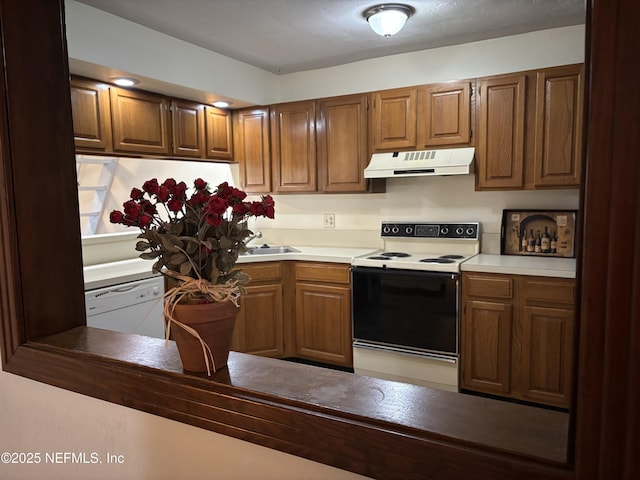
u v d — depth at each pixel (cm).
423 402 77
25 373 113
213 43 300
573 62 283
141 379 93
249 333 330
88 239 308
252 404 80
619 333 54
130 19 257
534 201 307
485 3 241
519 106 279
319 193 357
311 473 77
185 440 91
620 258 53
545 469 60
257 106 363
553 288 254
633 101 51
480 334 276
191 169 408
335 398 79
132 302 274
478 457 63
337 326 323
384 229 349
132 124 292
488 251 323
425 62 326
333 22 264
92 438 105
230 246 90
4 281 113
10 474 125
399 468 69
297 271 336
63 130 122
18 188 112
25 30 111
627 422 55
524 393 267
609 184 53
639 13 50
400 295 293
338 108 335
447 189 334
